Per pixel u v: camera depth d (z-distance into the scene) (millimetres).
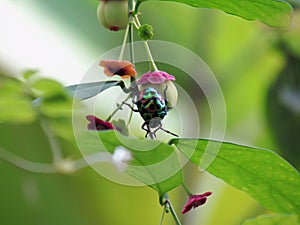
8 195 487
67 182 491
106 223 494
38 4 469
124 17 315
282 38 507
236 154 293
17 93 380
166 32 518
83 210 494
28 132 482
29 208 489
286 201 307
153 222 495
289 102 516
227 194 493
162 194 296
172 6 513
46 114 399
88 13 477
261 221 299
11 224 488
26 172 484
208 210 493
